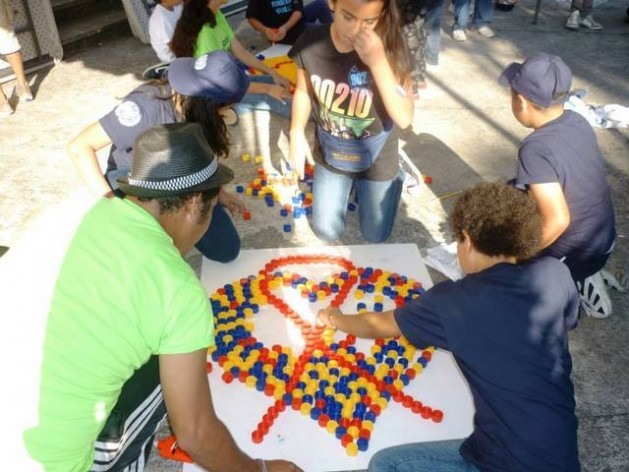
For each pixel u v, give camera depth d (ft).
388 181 13.29
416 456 7.84
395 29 11.13
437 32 23.40
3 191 15.99
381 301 12.65
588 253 11.16
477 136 19.35
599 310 12.00
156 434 9.80
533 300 7.06
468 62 25.11
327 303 12.58
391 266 13.67
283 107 19.56
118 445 7.22
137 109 9.68
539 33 28.68
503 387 6.90
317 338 11.66
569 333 11.87
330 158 13.19
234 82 9.37
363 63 11.82
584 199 10.56
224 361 11.05
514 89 10.22
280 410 10.20
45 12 23.35
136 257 5.70
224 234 12.96
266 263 13.66
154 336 5.74
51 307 5.67
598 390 10.68
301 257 13.82
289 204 15.79
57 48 24.13
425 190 16.49
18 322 5.73
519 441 6.83
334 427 9.88
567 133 10.14
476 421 7.36
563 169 10.07
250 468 7.06
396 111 11.62
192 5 15.23
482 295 7.06
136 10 26.23
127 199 6.22
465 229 7.39
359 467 9.40
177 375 5.89
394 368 11.00
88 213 6.08
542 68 9.82
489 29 27.96
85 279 5.67
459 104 21.44
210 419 6.20
